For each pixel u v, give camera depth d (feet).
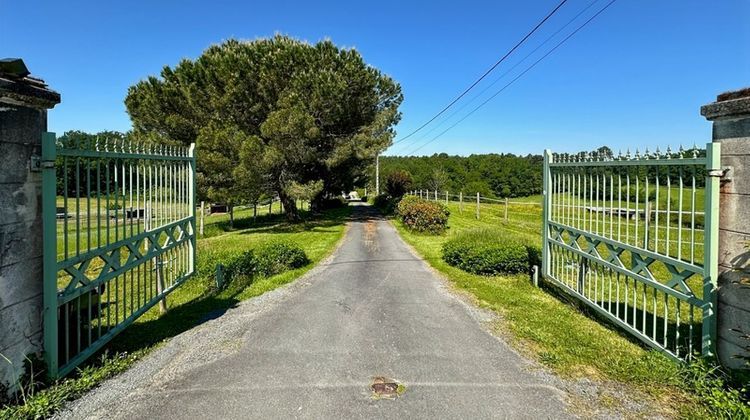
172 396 10.26
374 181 152.15
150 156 15.10
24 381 9.57
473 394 10.31
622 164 13.69
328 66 57.72
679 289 11.51
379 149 62.18
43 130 10.07
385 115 65.92
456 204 88.07
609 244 14.79
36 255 9.90
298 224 60.18
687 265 10.98
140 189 14.69
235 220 71.51
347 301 19.08
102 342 12.00
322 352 13.03
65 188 11.21
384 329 15.21
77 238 10.81
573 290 18.17
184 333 14.88
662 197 16.61
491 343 13.75
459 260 26.81
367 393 10.38
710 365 10.32
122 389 10.61
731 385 9.79
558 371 11.55
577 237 17.75
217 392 10.46
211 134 49.65
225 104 53.47
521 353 12.88
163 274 17.03
